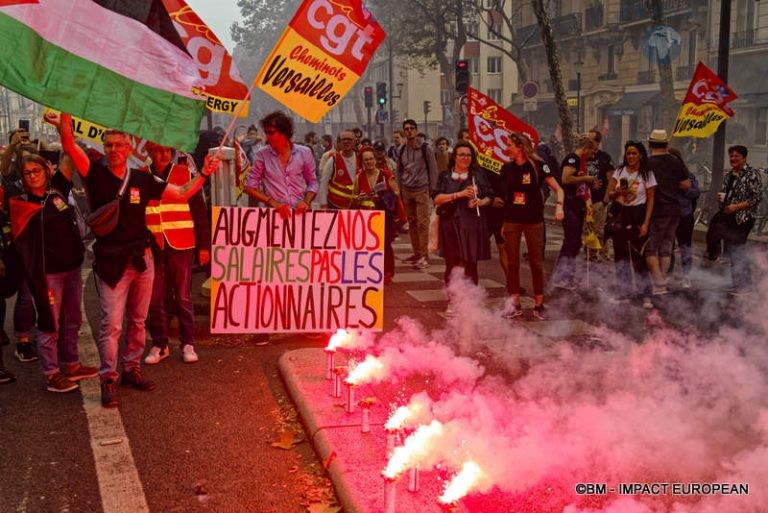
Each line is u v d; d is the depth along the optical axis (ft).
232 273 20.67
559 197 24.85
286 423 15.94
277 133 21.18
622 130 120.47
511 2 168.76
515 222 24.99
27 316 20.68
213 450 14.61
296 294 20.92
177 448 14.71
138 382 18.15
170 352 21.30
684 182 28.19
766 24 89.81
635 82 115.85
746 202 28.86
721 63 46.73
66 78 14.97
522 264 36.88
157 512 12.23
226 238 20.57
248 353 21.20
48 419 16.30
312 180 21.80
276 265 20.80
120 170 16.88
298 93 18.94
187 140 16.05
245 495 12.77
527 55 147.23
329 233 20.90
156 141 15.81
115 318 16.97
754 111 92.12
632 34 114.52
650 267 28.53
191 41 22.17
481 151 30.37
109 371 17.12
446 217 25.67
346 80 19.12
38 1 14.70
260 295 20.80
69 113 15.03
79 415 16.53
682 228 31.12
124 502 12.55
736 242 29.22
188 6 21.97
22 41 14.56
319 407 15.75
